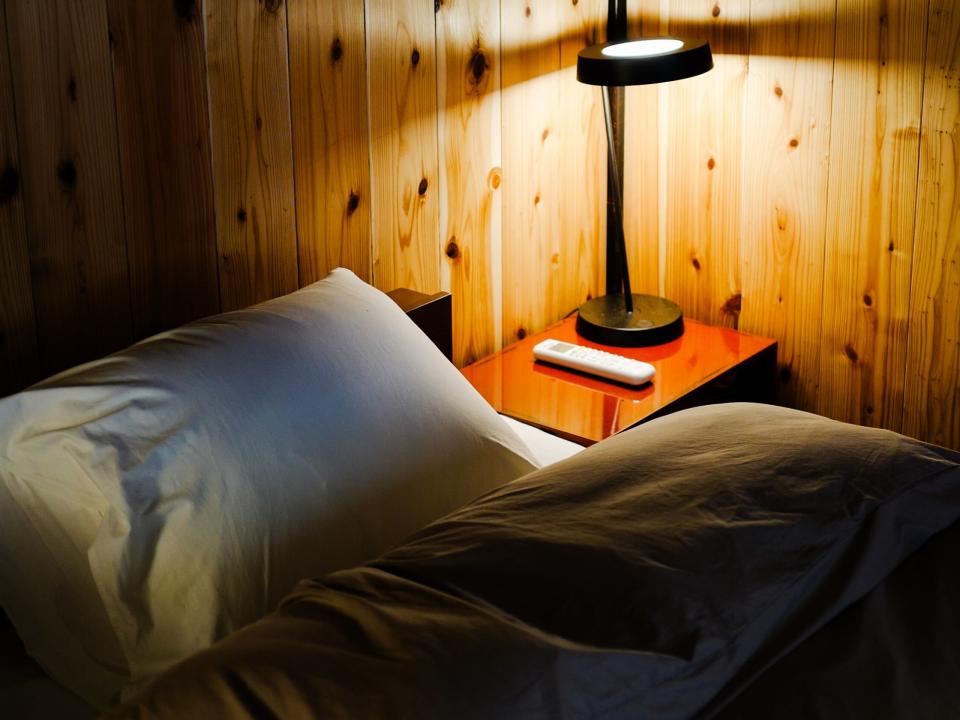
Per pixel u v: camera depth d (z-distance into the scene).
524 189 2.29
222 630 1.18
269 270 1.83
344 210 1.92
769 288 2.42
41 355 1.54
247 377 1.29
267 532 1.21
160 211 1.64
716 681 1.01
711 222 2.46
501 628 0.98
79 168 1.52
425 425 1.40
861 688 1.04
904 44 2.09
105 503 1.19
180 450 1.21
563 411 1.99
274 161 1.78
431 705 0.89
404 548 1.15
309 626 1.01
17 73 1.43
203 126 1.66
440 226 2.12
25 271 1.50
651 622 1.02
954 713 1.01
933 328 2.22
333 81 1.84
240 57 1.69
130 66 1.55
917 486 1.26
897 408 2.32
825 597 1.14
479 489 1.41
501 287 2.31
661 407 2.00
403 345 1.48
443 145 2.07
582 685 0.94
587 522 1.15
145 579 1.19
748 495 1.20
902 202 2.18
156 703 0.94
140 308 1.65
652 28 2.41
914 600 1.18
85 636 1.26
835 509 1.20
